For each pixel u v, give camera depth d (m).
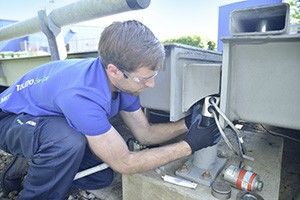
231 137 1.22
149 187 0.88
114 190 1.10
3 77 2.06
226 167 0.96
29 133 0.86
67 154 0.82
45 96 0.87
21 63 1.80
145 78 0.73
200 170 0.92
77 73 0.81
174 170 0.93
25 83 0.98
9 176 1.11
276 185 0.86
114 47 0.69
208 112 0.78
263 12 0.65
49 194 0.88
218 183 0.82
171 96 0.80
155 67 0.71
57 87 0.83
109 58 0.72
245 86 0.69
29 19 1.55
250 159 1.04
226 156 1.05
